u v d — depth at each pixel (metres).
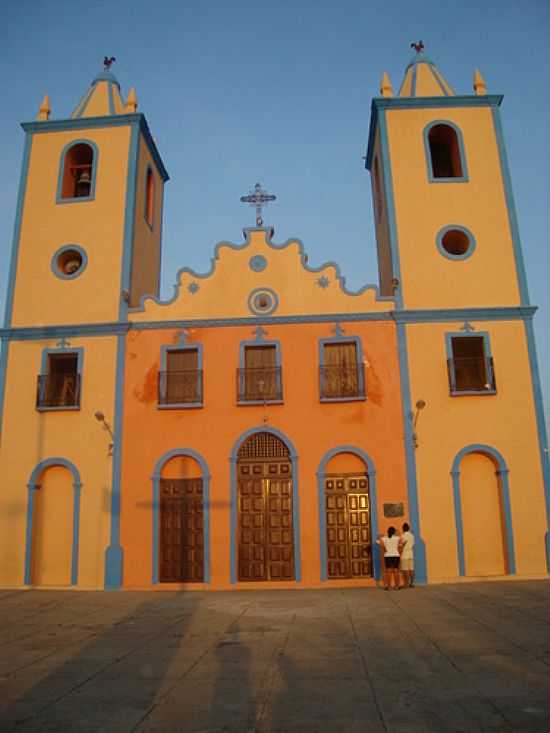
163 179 25.34
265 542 17.94
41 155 21.56
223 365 19.00
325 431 18.34
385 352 18.84
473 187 20.39
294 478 18.08
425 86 21.67
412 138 20.92
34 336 19.55
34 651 9.95
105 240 20.44
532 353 18.70
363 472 18.20
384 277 21.73
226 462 18.31
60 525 18.44
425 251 19.75
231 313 19.38
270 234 20.16
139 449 18.53
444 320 19.00
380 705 6.93
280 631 11.18
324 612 13.16
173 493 18.36
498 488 18.05
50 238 20.59
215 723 6.47
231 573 17.61
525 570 17.27
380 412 18.39
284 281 19.59
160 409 18.77
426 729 6.18
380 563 17.50
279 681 7.93
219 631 11.31
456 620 11.78
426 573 17.25
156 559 17.78
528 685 7.49
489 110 21.22
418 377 18.56
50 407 18.83
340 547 17.81
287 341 19.08
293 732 6.18
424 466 17.95
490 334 18.86
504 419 18.23
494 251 19.75
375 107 21.36
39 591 17.34
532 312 18.98
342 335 19.00
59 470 18.81
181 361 19.30
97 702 7.22
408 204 20.22
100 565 17.81
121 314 19.61
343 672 8.30
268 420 18.52
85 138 21.58
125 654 9.62
